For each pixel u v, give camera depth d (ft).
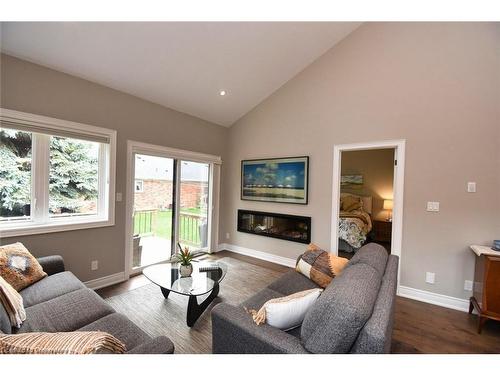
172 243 12.16
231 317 4.20
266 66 10.80
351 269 4.56
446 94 8.31
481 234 7.84
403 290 9.10
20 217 7.57
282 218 12.55
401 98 9.11
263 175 13.15
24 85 7.18
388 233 16.78
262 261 12.84
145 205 10.93
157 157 11.29
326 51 10.93
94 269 9.00
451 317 7.59
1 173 7.21
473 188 7.93
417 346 6.17
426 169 8.66
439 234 8.47
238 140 14.40
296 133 11.96
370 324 3.09
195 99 11.57
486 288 6.68
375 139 9.68
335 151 10.75
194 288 6.73
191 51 8.80
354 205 17.81
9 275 5.62
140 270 10.63
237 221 14.43
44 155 7.93
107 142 9.20
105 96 9.11
